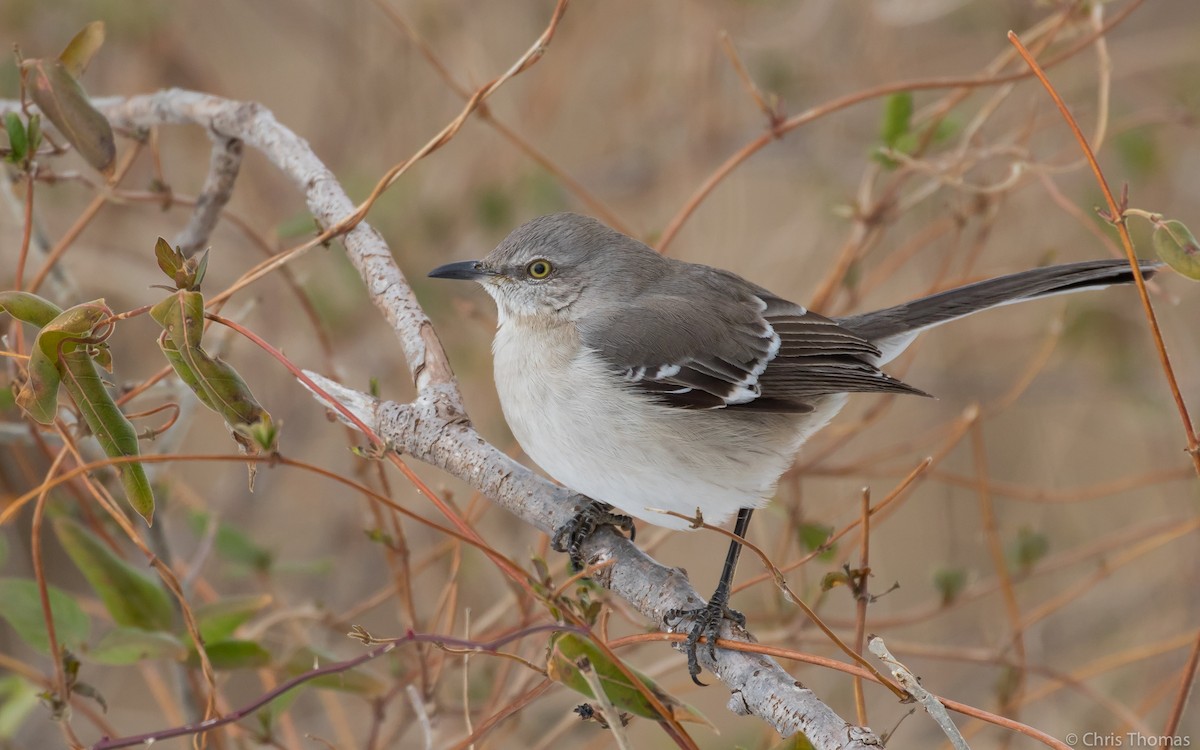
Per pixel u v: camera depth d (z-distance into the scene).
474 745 7.87
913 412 14.46
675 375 8.38
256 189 14.27
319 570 10.02
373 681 8.26
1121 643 13.14
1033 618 10.15
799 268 14.06
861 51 14.33
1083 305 13.84
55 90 7.52
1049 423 14.57
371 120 14.52
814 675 13.05
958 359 14.89
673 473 8.20
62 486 9.27
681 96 14.69
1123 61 14.46
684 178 14.06
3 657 8.75
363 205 7.78
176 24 14.40
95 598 12.12
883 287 14.31
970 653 9.83
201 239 9.26
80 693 6.87
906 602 13.64
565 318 8.73
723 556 13.11
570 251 8.84
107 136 7.70
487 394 13.38
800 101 14.37
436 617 8.47
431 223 13.51
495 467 7.62
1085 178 14.21
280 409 13.66
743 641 6.76
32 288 8.52
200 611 8.07
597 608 5.96
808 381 8.75
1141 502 14.27
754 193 14.91
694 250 14.12
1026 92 14.13
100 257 13.55
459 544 8.47
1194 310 14.85
